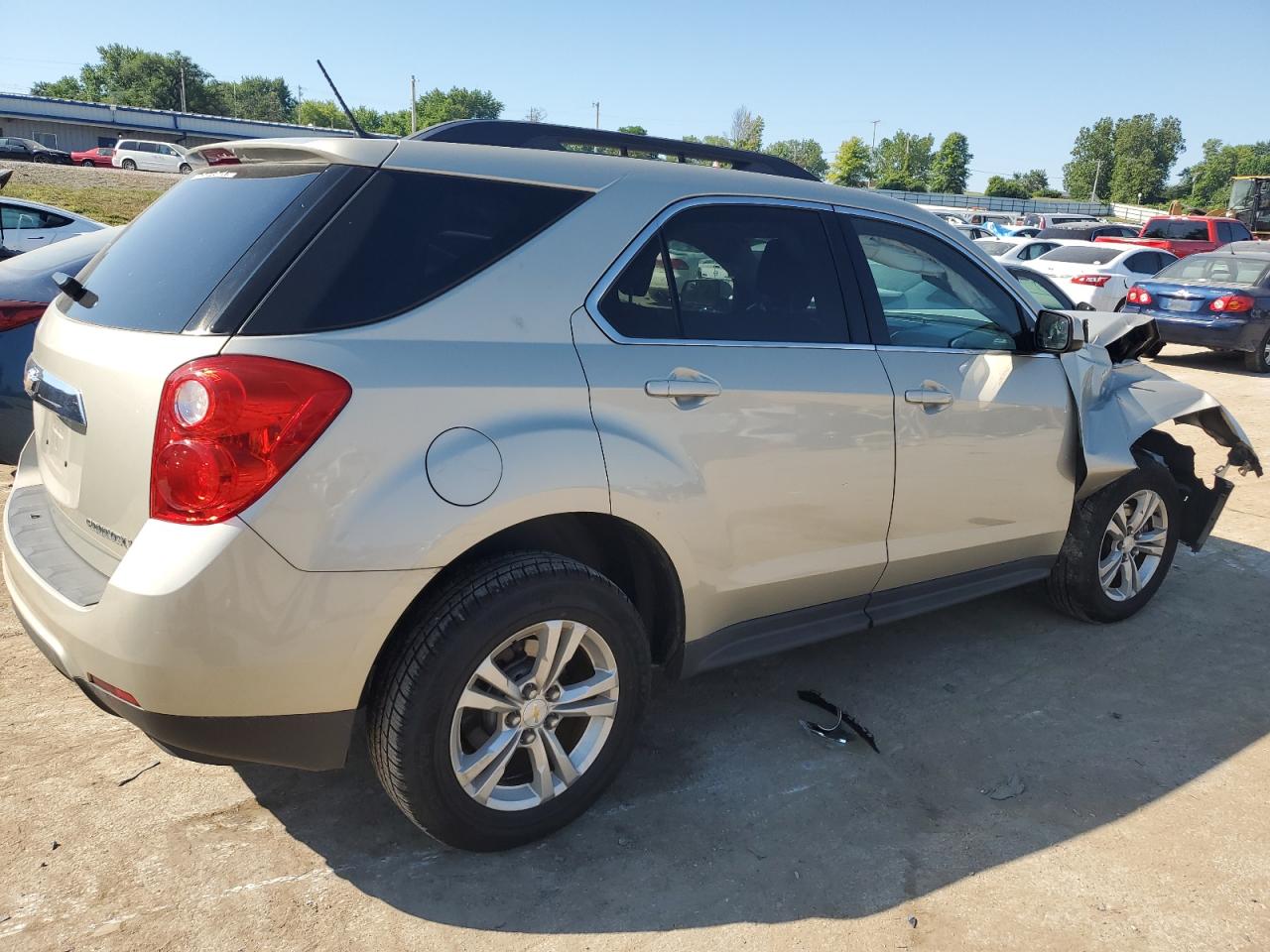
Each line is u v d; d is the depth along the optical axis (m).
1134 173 124.19
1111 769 3.15
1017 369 3.60
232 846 2.60
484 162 2.58
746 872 2.58
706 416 2.74
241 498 2.08
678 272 2.82
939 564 3.52
